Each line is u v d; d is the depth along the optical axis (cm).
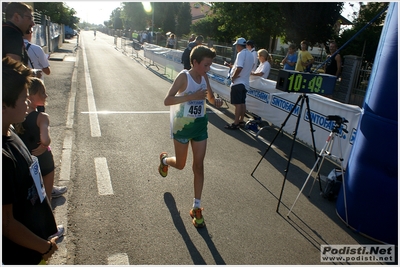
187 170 446
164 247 287
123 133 584
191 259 275
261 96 698
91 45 3164
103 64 1638
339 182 389
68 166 429
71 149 489
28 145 270
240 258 281
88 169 429
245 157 518
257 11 1633
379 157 303
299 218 351
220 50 1777
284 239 312
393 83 287
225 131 650
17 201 144
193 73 324
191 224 324
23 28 321
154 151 507
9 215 139
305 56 881
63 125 602
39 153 267
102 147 509
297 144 600
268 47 1816
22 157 150
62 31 3191
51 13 2688
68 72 1258
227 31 2222
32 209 160
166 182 407
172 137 337
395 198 300
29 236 150
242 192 399
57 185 377
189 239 301
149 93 969
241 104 652
